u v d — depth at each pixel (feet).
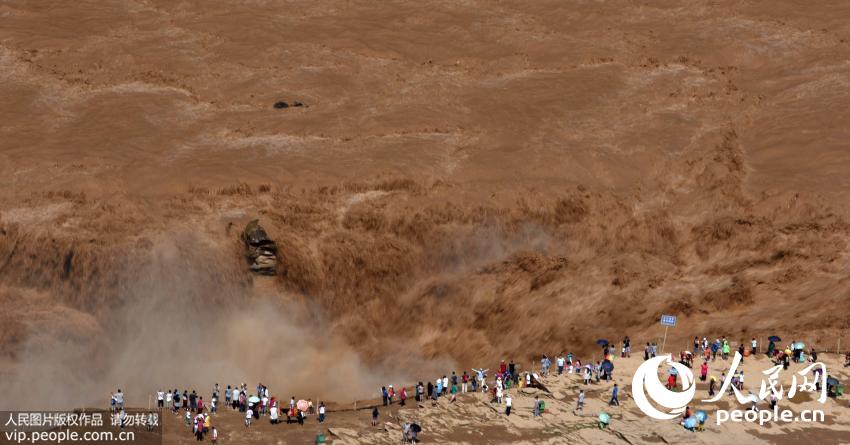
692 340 545.03
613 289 594.65
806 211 615.98
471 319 593.42
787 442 452.35
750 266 600.39
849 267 579.07
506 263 608.19
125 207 608.19
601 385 499.10
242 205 623.77
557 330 577.02
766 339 533.14
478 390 506.48
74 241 586.45
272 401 465.47
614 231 629.51
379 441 446.60
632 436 453.17
